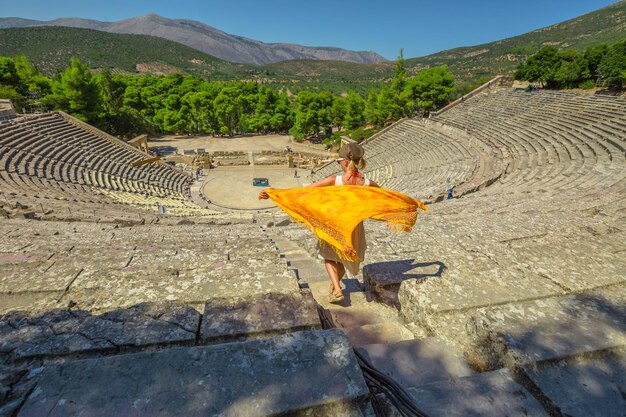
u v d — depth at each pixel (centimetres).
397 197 302
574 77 4053
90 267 429
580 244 415
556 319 238
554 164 2038
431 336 271
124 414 156
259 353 194
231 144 5794
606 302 259
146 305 274
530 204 1012
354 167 320
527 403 182
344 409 171
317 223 294
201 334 238
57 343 226
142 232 927
